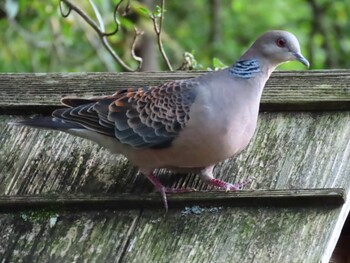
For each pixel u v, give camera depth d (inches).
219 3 1068.5
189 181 356.2
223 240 323.3
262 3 1115.3
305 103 381.7
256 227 326.3
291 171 353.1
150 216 336.8
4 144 379.2
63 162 368.2
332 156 356.5
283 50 349.7
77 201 341.1
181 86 345.4
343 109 379.2
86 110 351.9
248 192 336.8
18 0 675.4
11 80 407.8
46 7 717.9
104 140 351.9
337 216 325.7
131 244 327.0
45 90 404.2
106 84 406.9
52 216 340.8
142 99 347.9
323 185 344.2
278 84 391.9
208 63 1013.8
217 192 339.6
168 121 339.6
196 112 336.5
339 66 1034.7
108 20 740.7
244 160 362.3
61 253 327.3
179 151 340.8
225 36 1087.0
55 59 786.8
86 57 805.9
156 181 347.3
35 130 384.8
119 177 358.0
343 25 1055.0
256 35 1099.3
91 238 331.0
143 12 512.4
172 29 1067.9
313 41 1019.9
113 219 337.1
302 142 366.0
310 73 395.5
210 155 339.3
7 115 396.2
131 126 344.5
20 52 799.1
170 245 324.8
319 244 316.2
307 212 329.1
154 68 849.5
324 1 1036.5
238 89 341.1
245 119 339.3
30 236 334.6
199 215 334.3
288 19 1100.5
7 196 346.6
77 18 726.5
